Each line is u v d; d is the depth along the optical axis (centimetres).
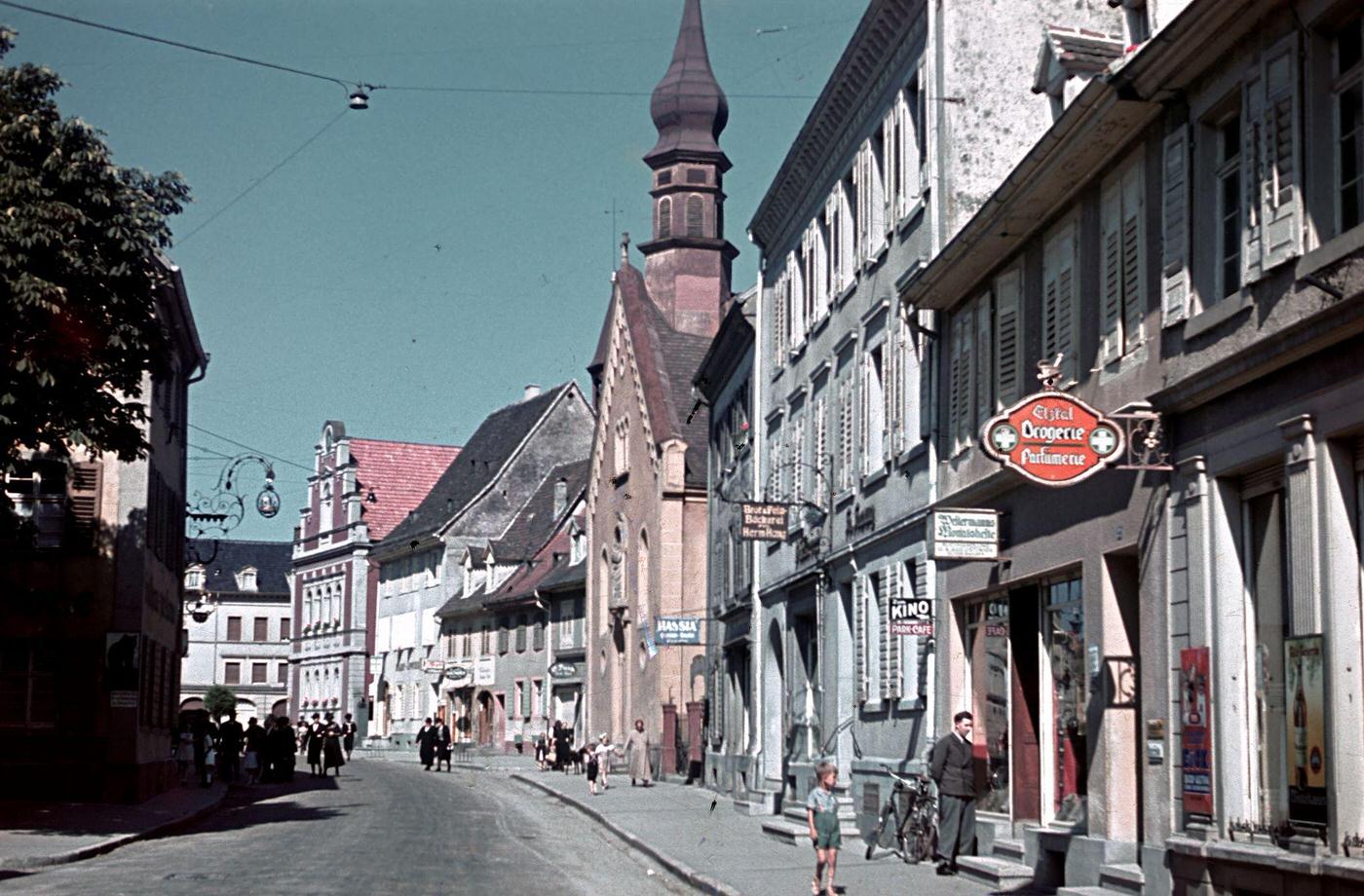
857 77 2797
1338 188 1316
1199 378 1497
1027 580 2028
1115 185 1767
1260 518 1479
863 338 2812
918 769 2411
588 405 9025
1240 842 1447
